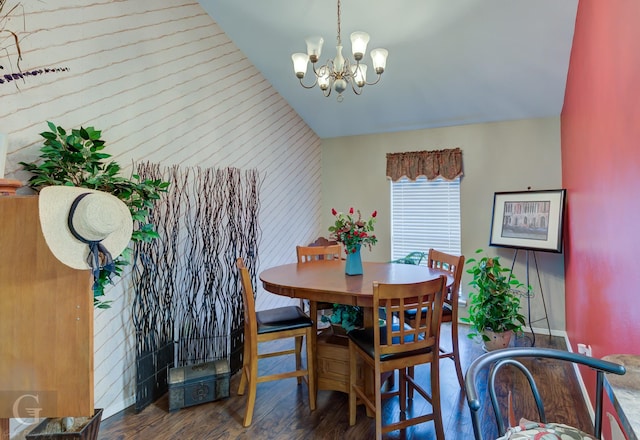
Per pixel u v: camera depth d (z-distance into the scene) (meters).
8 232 1.19
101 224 1.19
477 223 4.01
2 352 1.20
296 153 4.41
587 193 2.31
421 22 2.89
